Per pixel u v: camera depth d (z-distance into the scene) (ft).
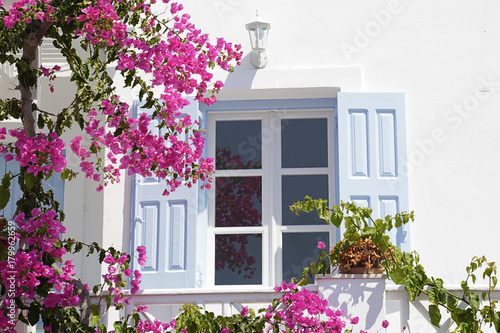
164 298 16.38
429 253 20.57
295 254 21.47
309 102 22.00
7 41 14.29
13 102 14.51
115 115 14.34
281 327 15.93
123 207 21.29
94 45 14.37
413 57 21.68
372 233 15.78
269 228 21.59
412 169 21.07
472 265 15.71
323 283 15.69
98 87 14.40
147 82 21.58
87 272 26.91
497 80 21.43
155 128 21.26
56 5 14.07
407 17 21.89
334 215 16.16
